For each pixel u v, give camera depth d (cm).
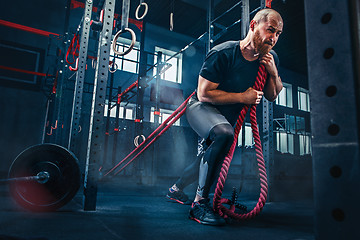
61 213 167
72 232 121
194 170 247
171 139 905
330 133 50
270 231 137
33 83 812
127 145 816
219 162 161
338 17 51
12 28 802
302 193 432
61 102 618
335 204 47
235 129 163
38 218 149
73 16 899
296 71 1356
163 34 1027
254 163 1008
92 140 187
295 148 1253
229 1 852
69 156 176
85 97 816
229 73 171
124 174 761
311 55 55
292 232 135
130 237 116
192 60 1082
